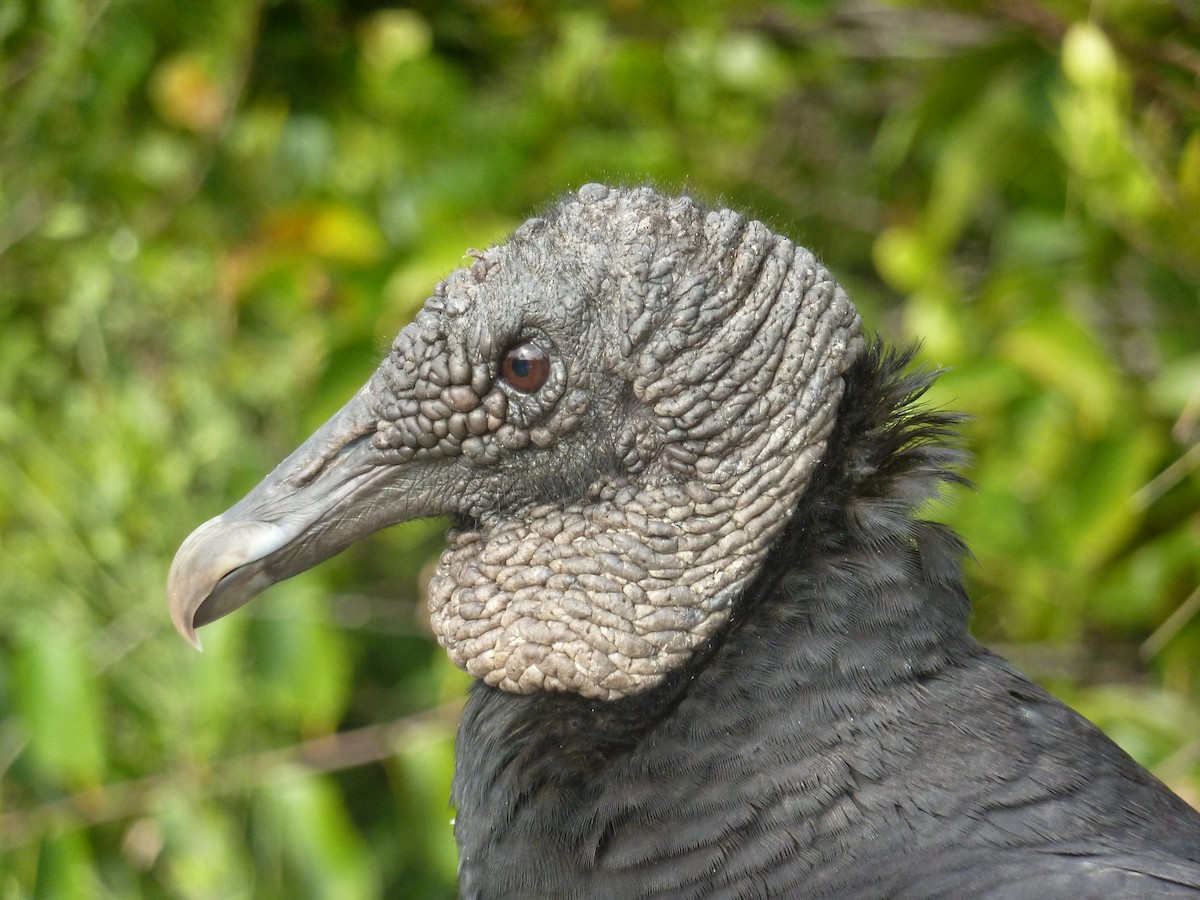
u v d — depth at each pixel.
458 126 8.56
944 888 3.90
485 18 9.06
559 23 8.90
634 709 4.49
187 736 7.91
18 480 8.19
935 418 4.65
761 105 9.71
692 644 4.46
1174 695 7.96
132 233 8.72
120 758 8.01
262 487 4.91
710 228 4.57
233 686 8.02
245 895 7.78
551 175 8.49
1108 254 7.66
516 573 4.64
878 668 4.22
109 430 8.17
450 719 8.09
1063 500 7.45
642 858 4.17
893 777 4.07
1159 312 8.27
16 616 7.99
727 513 4.46
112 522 8.02
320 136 8.88
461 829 4.64
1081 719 4.41
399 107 8.56
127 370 8.65
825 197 10.11
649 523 4.50
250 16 8.16
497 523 4.75
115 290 8.66
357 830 9.11
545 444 4.62
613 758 4.40
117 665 7.97
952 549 4.51
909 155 9.54
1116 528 7.21
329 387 7.73
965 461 4.63
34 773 8.08
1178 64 7.16
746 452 4.46
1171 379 7.34
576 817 4.30
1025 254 8.15
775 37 9.37
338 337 7.88
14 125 8.44
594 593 4.52
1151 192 6.83
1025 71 7.61
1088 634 8.87
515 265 4.67
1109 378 7.11
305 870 7.60
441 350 4.68
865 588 4.32
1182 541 7.43
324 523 4.83
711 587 4.46
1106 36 7.06
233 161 9.06
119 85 8.21
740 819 4.11
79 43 7.89
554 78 8.48
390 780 8.91
